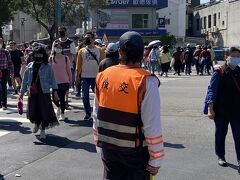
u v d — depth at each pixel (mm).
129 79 3654
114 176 3801
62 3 46719
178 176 6613
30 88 8945
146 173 3734
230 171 6883
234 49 6719
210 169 6977
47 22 50469
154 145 3615
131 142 3645
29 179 6516
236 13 65875
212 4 77188
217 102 6938
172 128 10039
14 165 7195
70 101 14320
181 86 19844
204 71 31641
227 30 69562
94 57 10547
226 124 7012
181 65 30141
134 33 3783
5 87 12906
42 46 9039
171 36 63062
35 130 9234
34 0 45469
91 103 13695
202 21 83312
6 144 8617
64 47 12227
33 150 8141
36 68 8945
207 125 10383
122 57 3791
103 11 62469
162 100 14867
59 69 10844
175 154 7805
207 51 29312
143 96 3609
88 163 7301
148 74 3670
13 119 11305
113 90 3707
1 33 49406
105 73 3852
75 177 6594
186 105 13648
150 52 27312
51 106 9008
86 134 9453
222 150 7168
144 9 63625
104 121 3750
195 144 8516
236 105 6832
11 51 16859
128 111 3637
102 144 3787
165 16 79750
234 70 6805
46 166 7145
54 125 9016
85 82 10711
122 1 62625
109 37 62750
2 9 47375
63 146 8438
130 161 3682
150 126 3611
